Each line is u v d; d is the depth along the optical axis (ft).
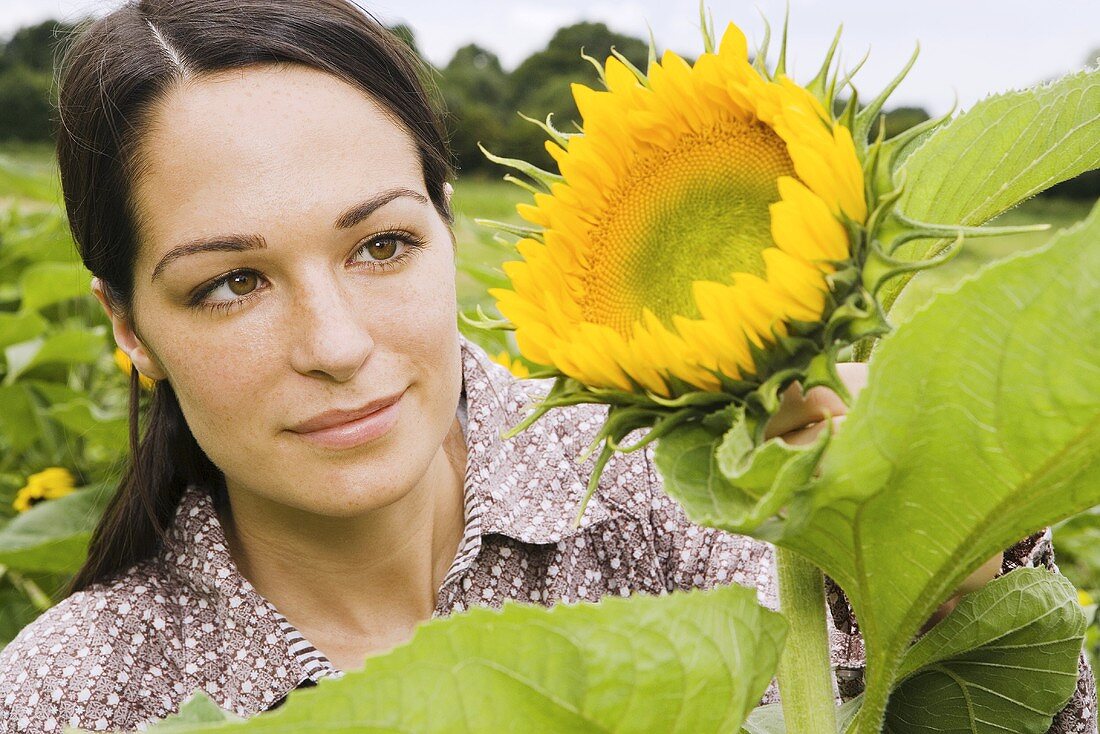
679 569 6.15
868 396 2.77
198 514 6.03
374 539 5.85
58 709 5.68
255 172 4.58
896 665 3.45
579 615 2.80
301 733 2.68
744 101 3.28
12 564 11.14
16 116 95.25
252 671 5.79
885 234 2.96
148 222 4.77
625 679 2.85
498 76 118.73
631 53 53.47
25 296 13.98
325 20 4.88
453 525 6.32
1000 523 3.05
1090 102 3.43
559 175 3.56
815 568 3.47
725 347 2.97
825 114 3.03
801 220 2.89
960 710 4.36
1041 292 2.57
